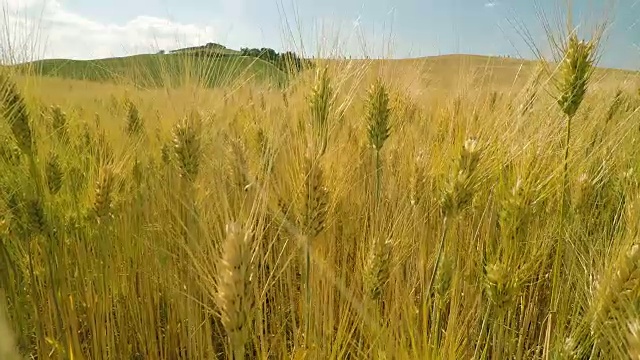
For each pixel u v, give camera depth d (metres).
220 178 3.64
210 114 4.22
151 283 4.18
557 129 3.62
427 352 2.58
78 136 5.00
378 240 2.97
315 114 2.95
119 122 5.11
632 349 1.87
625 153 4.59
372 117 3.97
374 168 4.41
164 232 4.17
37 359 3.57
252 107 5.71
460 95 4.57
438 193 3.19
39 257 3.85
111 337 3.64
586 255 3.28
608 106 4.93
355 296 3.53
